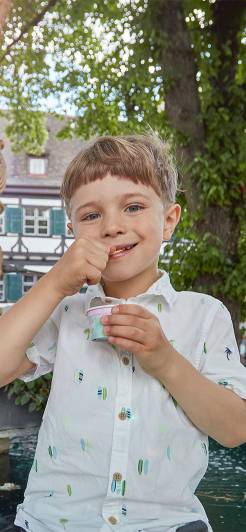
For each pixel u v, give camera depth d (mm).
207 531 1146
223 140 6645
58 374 1243
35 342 1281
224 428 1150
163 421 1167
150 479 1146
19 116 11516
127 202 1211
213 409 1129
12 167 20375
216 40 7156
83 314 1276
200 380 1131
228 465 4016
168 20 6875
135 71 7230
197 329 1260
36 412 5262
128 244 1201
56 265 1161
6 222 19359
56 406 1225
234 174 6684
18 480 3520
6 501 3055
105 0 8266
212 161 6582
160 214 1268
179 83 6871
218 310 1283
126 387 1180
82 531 1119
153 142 1348
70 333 1264
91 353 1225
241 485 3529
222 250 6641
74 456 1174
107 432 1163
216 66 6961
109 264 1205
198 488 3459
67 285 1133
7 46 6258
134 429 1159
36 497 1203
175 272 6746
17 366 1159
